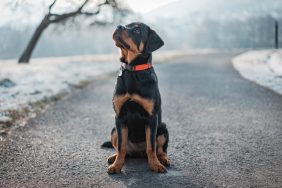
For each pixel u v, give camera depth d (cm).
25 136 248
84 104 362
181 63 865
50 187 174
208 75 586
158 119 197
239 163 198
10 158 208
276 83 450
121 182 178
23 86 428
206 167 194
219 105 339
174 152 216
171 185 174
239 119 287
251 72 593
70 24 837
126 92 185
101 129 269
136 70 185
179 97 391
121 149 190
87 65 781
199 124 276
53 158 209
